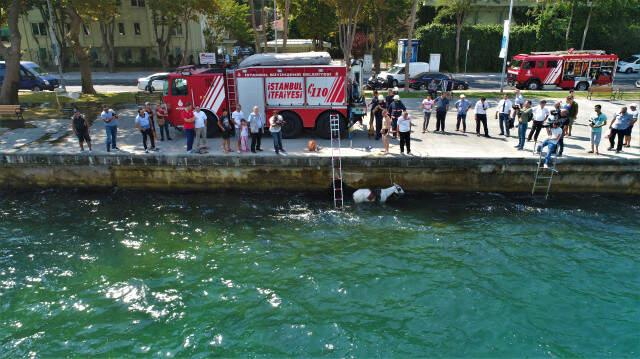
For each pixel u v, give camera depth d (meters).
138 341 8.36
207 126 17.62
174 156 15.48
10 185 16.36
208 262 11.03
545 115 15.79
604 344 8.21
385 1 36.88
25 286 10.05
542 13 46.66
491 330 8.56
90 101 26.61
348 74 17.23
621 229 12.62
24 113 22.80
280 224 13.13
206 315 9.06
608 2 42.41
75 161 15.79
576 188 15.21
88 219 13.67
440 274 10.40
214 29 58.91
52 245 11.96
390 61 51.38
